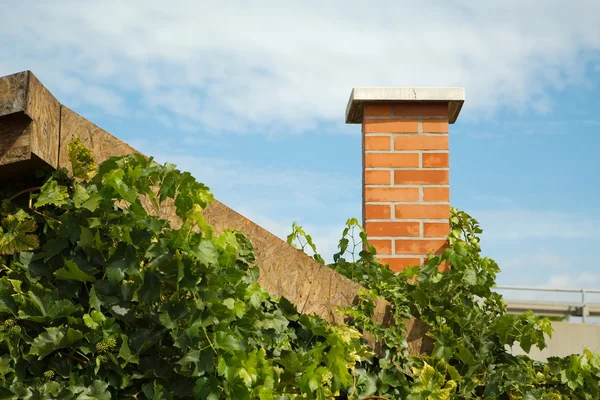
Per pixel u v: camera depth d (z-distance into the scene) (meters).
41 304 2.44
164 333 2.58
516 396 3.62
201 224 2.60
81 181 2.62
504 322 3.76
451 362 3.66
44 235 2.63
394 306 3.45
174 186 2.61
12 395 2.32
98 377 2.46
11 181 2.68
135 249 2.54
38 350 2.36
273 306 3.12
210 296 2.58
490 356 3.72
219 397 2.55
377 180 4.66
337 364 2.97
